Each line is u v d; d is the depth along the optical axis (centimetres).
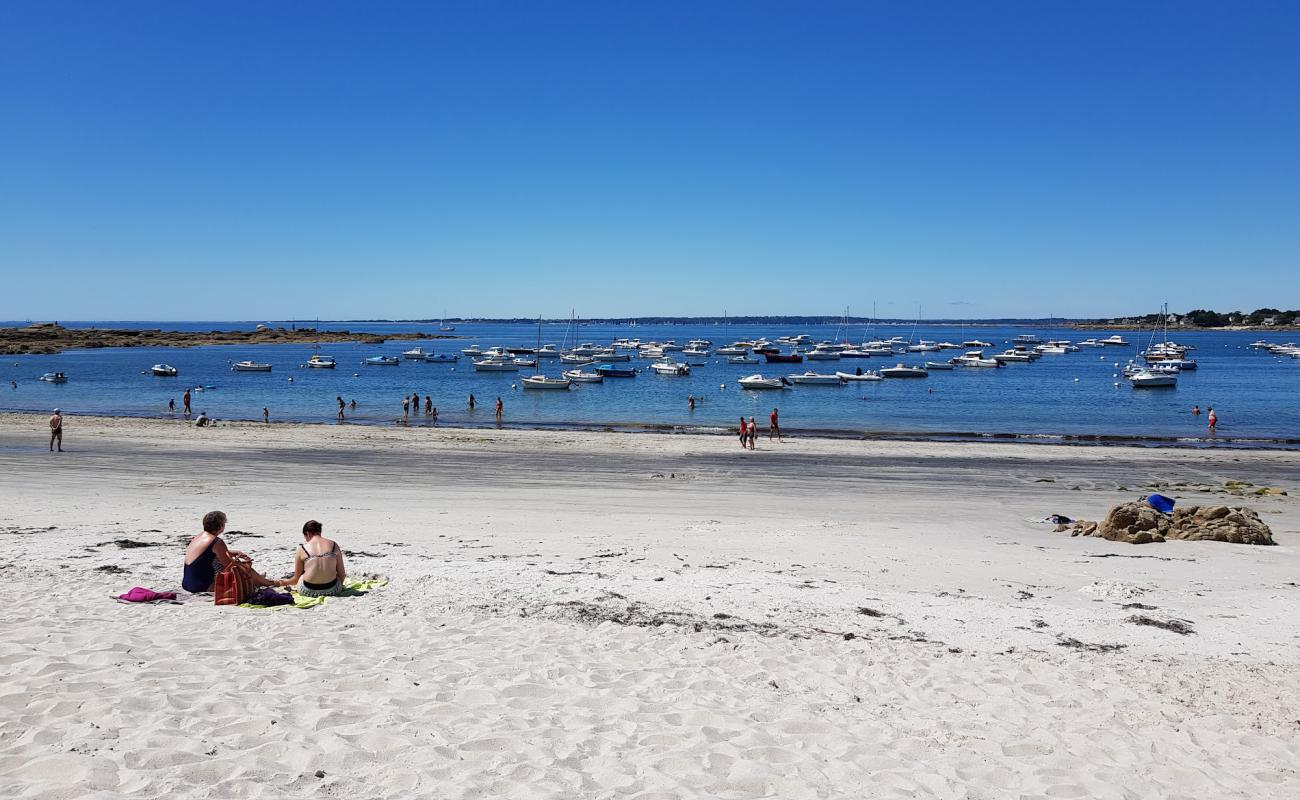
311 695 693
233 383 8625
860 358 14050
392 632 918
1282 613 1139
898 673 847
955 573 1371
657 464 3117
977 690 803
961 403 6862
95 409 5900
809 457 3366
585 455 3362
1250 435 4666
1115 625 1064
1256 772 633
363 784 536
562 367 11819
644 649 898
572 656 858
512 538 1608
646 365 12538
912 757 640
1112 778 617
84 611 946
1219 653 955
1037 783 601
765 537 1684
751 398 7325
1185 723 731
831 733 678
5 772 512
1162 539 1719
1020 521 2023
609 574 1284
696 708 720
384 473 2773
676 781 570
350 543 1506
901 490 2573
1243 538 1692
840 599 1170
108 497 2077
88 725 591
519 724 660
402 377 9731
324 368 11075
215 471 2720
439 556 1398
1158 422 5438
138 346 17250
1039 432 4806
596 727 662
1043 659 916
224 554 1077
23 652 756
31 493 2131
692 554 1482
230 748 573
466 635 916
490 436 4059
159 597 1020
